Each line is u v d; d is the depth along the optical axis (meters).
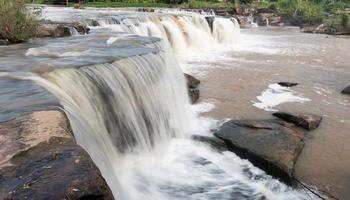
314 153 7.87
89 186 3.21
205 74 15.02
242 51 21.47
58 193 3.09
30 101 5.46
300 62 18.08
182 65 16.84
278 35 30.39
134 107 7.82
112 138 6.79
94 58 8.32
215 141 8.46
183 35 21.78
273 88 13.10
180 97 10.85
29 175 3.33
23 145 3.88
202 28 23.94
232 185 6.71
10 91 5.96
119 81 7.70
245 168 7.36
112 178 5.80
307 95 12.34
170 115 9.35
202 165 7.42
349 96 12.35
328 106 11.18
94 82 7.13
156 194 6.24
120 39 11.78
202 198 6.25
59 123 4.55
